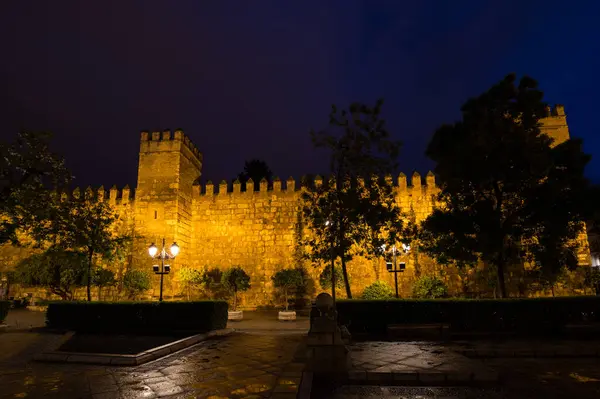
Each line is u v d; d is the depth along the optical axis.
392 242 17.77
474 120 15.58
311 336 7.72
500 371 8.02
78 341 12.15
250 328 16.56
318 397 6.45
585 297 13.08
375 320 13.30
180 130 27.58
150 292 25.12
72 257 18.03
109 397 6.31
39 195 14.00
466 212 15.56
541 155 14.12
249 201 27.94
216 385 6.93
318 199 18.14
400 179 26.48
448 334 12.11
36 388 6.82
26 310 24.33
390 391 6.73
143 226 26.30
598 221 14.99
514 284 23.36
